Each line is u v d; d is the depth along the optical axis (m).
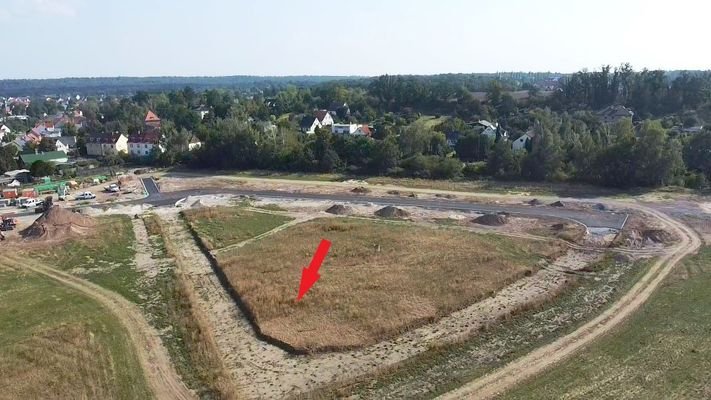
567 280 36.31
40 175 79.94
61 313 31.98
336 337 28.50
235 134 86.81
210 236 47.53
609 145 67.44
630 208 55.03
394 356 26.91
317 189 68.88
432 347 27.31
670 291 33.59
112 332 29.42
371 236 46.06
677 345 26.59
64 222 49.59
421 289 34.44
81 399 23.16
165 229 50.59
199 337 28.80
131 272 39.06
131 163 93.94
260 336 29.16
